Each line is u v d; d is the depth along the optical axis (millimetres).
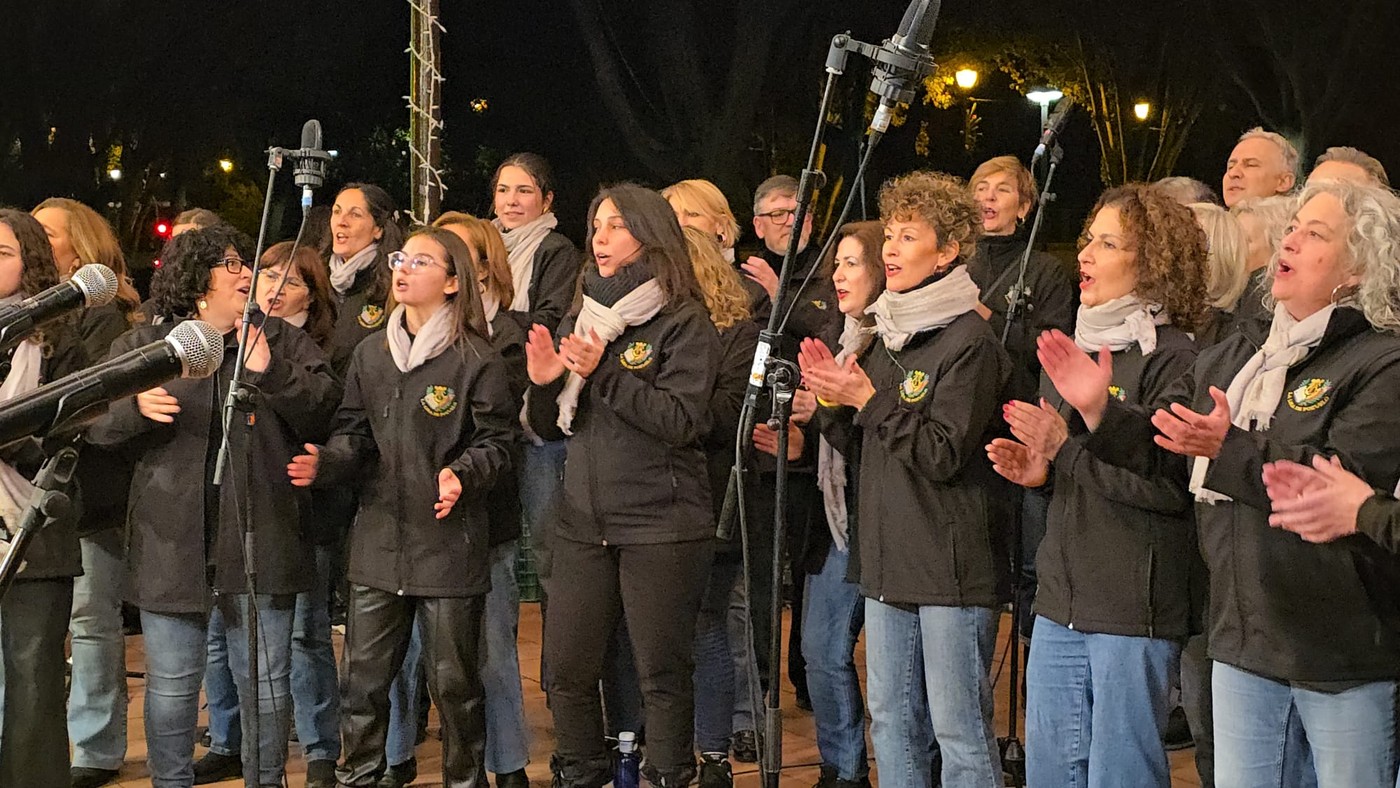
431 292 3732
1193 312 3072
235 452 3701
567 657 3582
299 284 4426
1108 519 2955
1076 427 3016
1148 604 2922
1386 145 11148
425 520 3676
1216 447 2506
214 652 4223
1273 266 2809
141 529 3727
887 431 3127
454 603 3680
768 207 4816
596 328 3525
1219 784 2660
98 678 4191
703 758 4059
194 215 4969
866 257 3713
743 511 2873
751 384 2816
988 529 3203
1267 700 2582
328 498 4160
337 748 4176
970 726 3166
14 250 3559
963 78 13016
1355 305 2500
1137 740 2947
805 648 3881
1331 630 2479
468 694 3719
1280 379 2572
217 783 4195
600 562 3559
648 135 13047
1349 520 2299
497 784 3986
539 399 3611
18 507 3311
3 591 2238
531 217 4883
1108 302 3074
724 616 4082
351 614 3760
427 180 5520
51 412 2148
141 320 4465
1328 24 11133
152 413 3586
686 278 3609
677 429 3449
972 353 3139
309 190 3660
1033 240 3957
